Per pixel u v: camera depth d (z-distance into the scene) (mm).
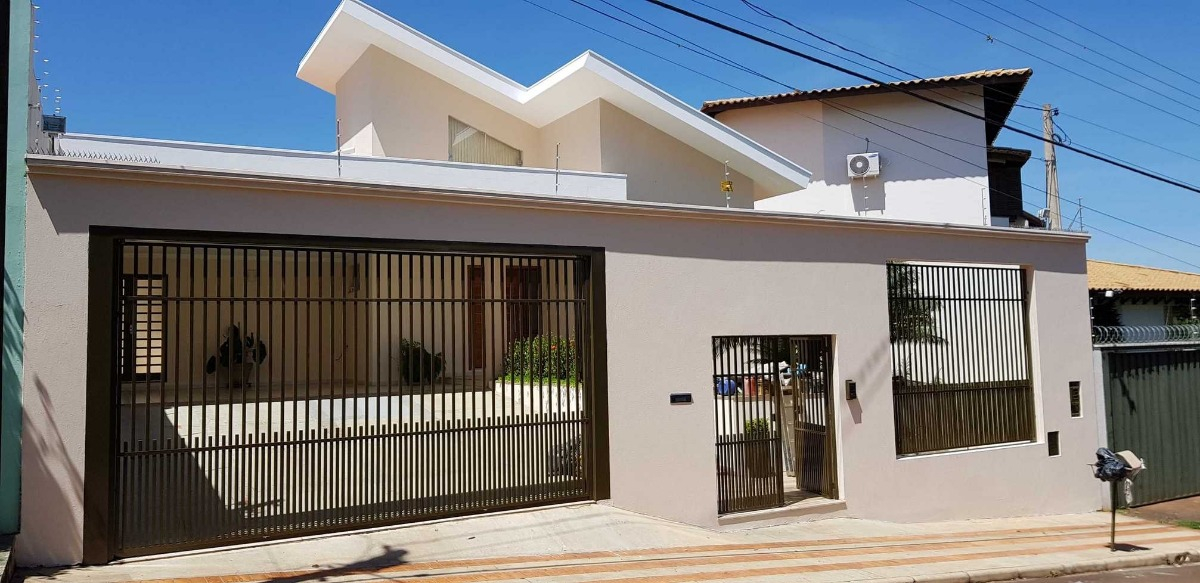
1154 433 13859
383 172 14305
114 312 6746
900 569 8242
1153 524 12078
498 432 8398
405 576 6824
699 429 9469
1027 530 11141
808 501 10383
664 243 9398
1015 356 12469
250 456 7176
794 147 24344
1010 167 26969
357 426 7668
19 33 6629
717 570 7715
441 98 17656
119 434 6742
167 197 6863
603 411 8867
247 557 6934
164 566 6582
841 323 10641
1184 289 25562
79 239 6590
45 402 6445
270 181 7188
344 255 7574
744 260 9938
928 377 11531
